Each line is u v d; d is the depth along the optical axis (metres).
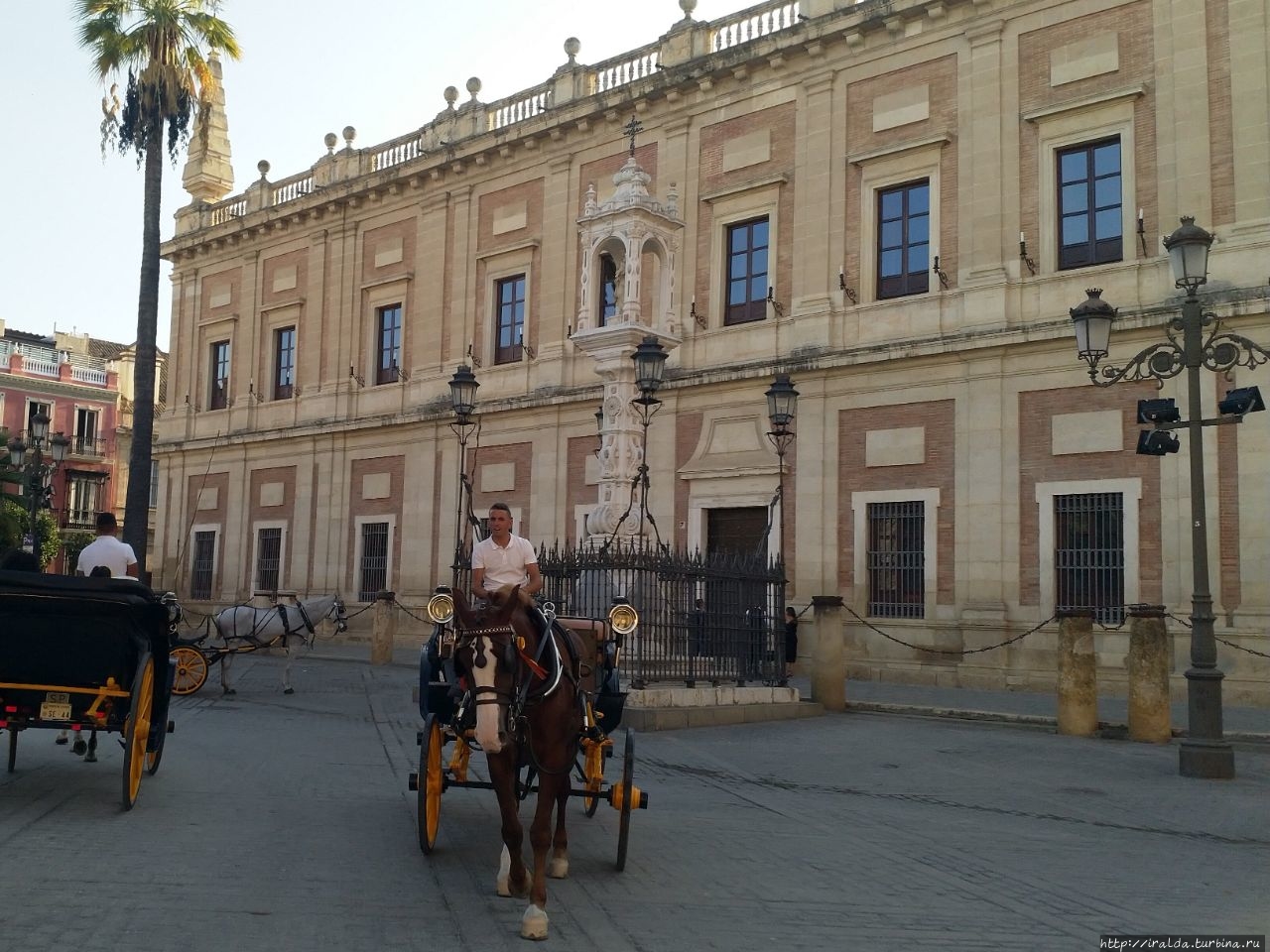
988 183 22.44
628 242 19.09
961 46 23.16
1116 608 20.22
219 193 41.91
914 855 8.34
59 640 8.74
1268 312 18.84
